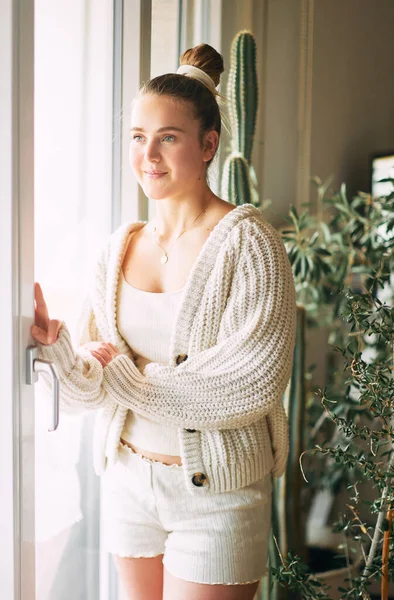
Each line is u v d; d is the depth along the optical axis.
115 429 1.53
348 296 1.81
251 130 2.16
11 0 1.20
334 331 2.92
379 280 1.91
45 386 1.44
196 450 1.47
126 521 1.55
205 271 1.48
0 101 1.22
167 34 2.02
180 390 1.45
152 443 1.50
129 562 1.58
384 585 1.80
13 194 1.24
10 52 1.21
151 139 1.46
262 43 2.48
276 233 1.53
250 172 2.21
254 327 1.44
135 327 1.54
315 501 2.83
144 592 1.61
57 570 1.70
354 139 3.12
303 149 2.74
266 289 1.46
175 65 2.08
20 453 1.31
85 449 1.83
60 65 1.60
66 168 1.66
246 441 1.50
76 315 1.75
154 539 1.56
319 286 2.69
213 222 1.53
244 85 2.12
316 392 1.81
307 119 2.74
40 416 1.58
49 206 1.59
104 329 1.59
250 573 1.50
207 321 1.48
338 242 2.75
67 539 1.75
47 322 1.37
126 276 1.58
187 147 1.47
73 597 1.80
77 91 1.69
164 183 1.48
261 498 1.53
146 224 1.66
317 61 2.88
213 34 2.25
